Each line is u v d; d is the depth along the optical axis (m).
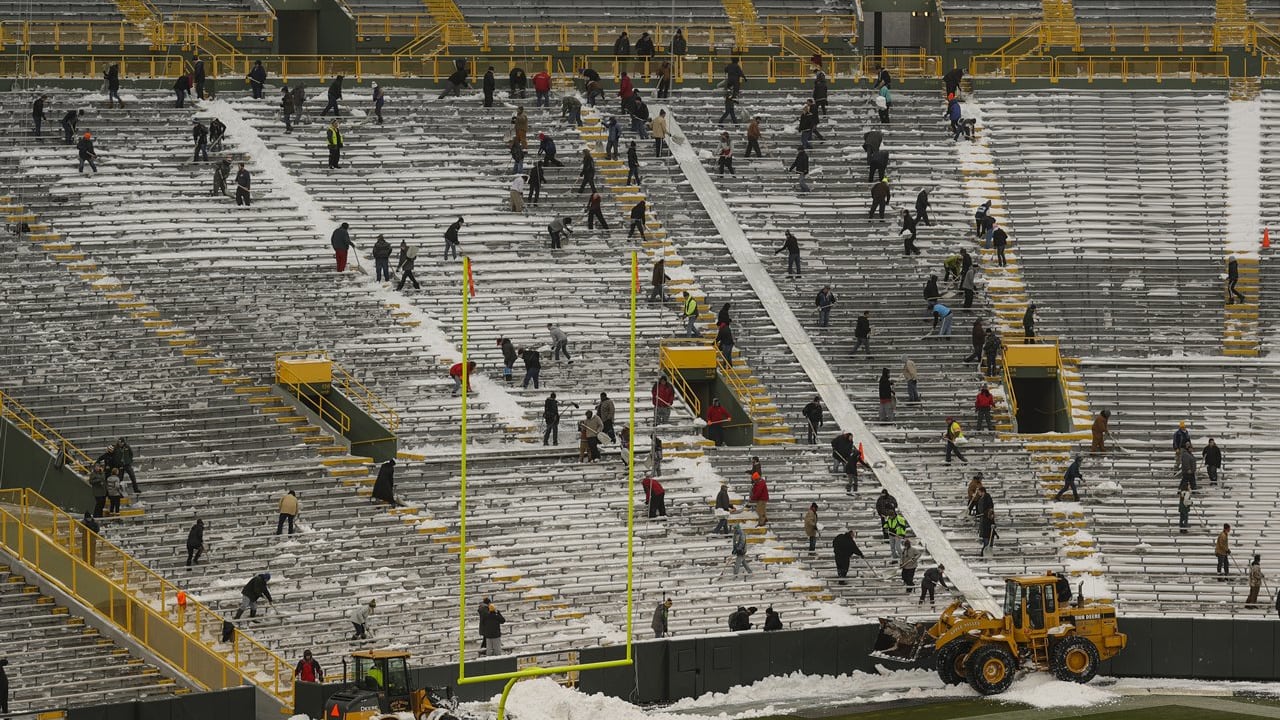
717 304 116.69
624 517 97.69
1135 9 144.88
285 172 120.75
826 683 85.75
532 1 144.12
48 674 79.44
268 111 126.31
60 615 83.25
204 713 73.50
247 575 88.06
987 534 98.31
